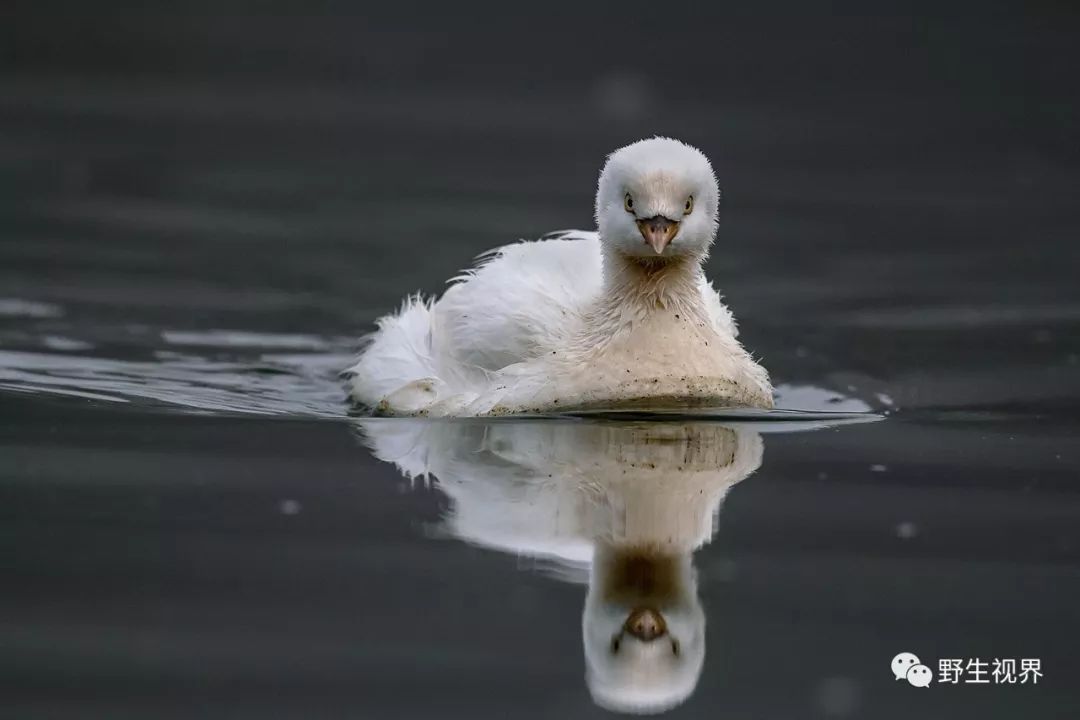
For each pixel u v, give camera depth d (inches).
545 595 444.8
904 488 531.5
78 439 572.1
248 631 421.1
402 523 491.5
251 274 848.9
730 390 603.5
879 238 924.0
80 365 689.6
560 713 384.8
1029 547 483.2
